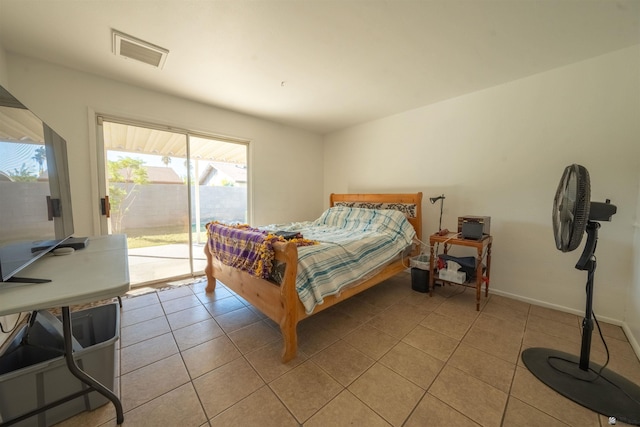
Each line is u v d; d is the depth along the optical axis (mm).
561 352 1646
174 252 3096
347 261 2055
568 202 1253
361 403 1277
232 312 2268
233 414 1212
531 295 2449
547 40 1839
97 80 2410
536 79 2336
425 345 1775
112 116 2523
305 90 2717
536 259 2406
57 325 1359
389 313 2270
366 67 2232
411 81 2504
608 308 2062
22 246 1145
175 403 1275
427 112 3139
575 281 2213
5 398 1038
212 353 1687
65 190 1786
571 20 1623
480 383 1408
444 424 1156
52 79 2207
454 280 2502
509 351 1695
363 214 3275
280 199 3996
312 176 4414
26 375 1074
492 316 2191
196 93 2805
